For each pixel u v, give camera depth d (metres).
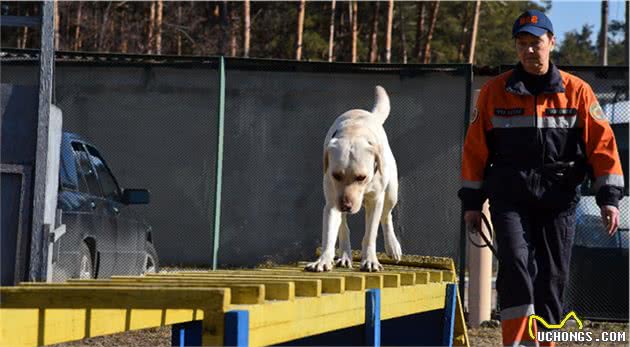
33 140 6.80
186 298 4.92
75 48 37.97
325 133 14.29
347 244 8.47
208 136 14.44
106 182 10.88
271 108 14.36
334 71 12.95
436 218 12.95
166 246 14.62
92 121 13.65
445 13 47.94
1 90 6.80
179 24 40.16
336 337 7.41
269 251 14.57
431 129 13.02
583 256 11.46
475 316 11.38
